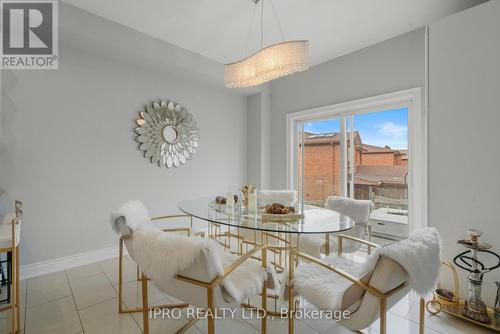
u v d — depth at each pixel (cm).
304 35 276
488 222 177
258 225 162
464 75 187
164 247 114
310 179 375
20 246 229
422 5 225
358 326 117
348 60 318
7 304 187
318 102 350
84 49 262
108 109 283
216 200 241
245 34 276
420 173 263
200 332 161
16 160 228
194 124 362
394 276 105
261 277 147
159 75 326
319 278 142
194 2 222
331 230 152
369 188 313
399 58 275
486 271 167
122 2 222
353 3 223
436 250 117
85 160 266
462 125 188
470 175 185
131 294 206
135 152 305
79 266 261
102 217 278
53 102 246
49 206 245
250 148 427
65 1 221
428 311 182
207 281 115
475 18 182
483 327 166
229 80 219
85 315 177
